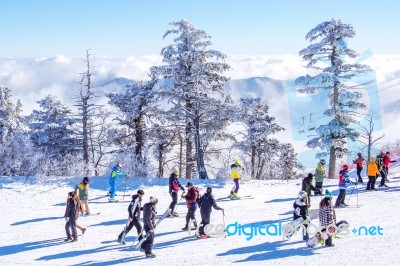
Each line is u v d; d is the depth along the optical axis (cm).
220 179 2697
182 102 3250
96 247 1374
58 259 1262
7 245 1412
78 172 2811
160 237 1476
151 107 3478
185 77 3141
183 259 1226
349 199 2022
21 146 3059
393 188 2280
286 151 4634
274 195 2241
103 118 3569
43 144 3797
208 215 1456
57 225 1667
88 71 3472
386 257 1155
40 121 4009
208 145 3684
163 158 3809
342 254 1204
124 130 3638
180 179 2609
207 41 3203
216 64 3178
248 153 4478
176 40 3206
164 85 3162
